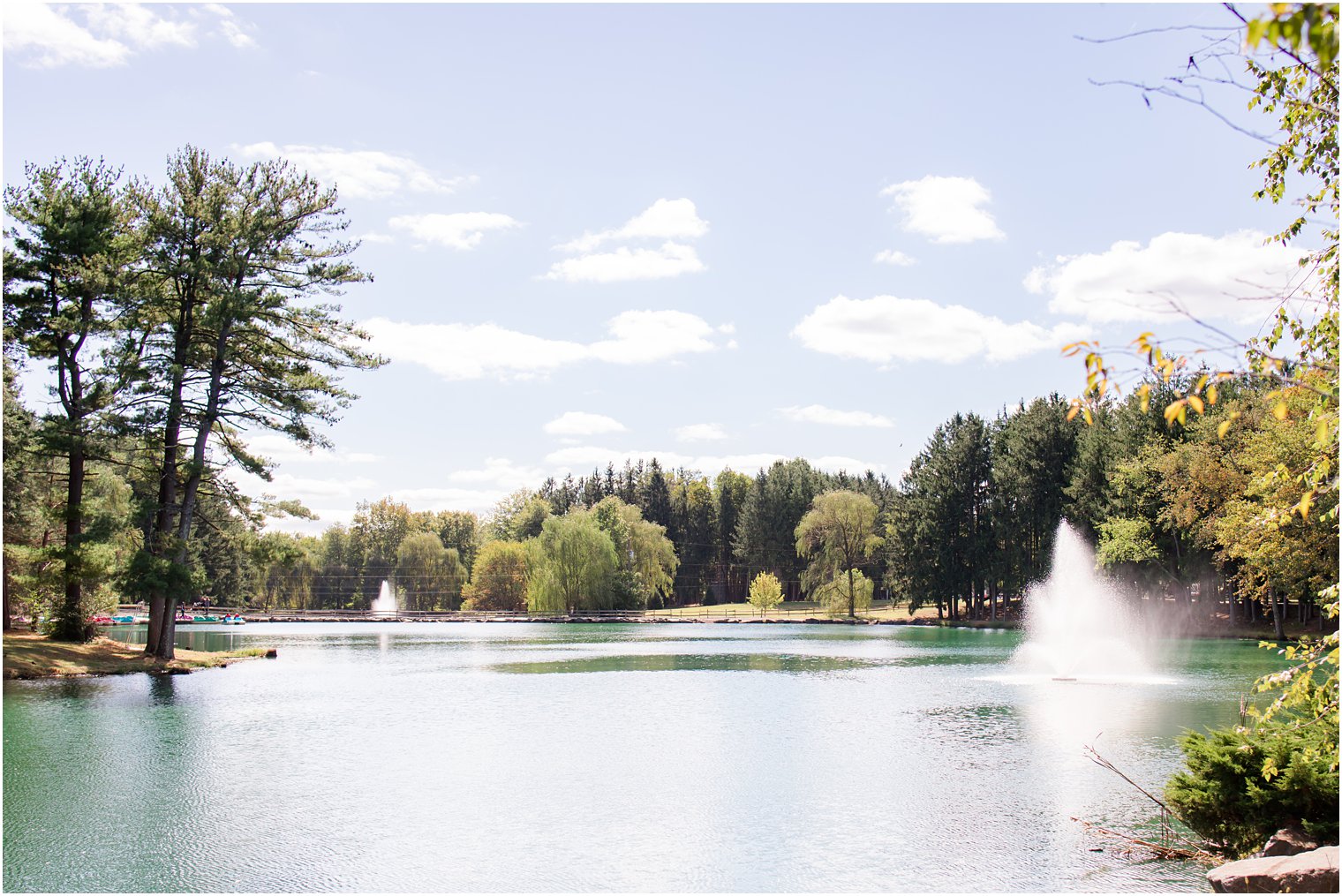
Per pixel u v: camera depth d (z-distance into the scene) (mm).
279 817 15836
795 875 12719
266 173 40312
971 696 31484
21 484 39500
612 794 17359
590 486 170000
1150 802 16062
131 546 40625
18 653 36750
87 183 37844
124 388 36188
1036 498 75938
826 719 26562
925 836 14320
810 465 148875
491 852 13867
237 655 47531
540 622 104688
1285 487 9367
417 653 54562
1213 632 59562
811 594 104938
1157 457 60094
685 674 40812
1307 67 8406
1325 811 11273
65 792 17578
